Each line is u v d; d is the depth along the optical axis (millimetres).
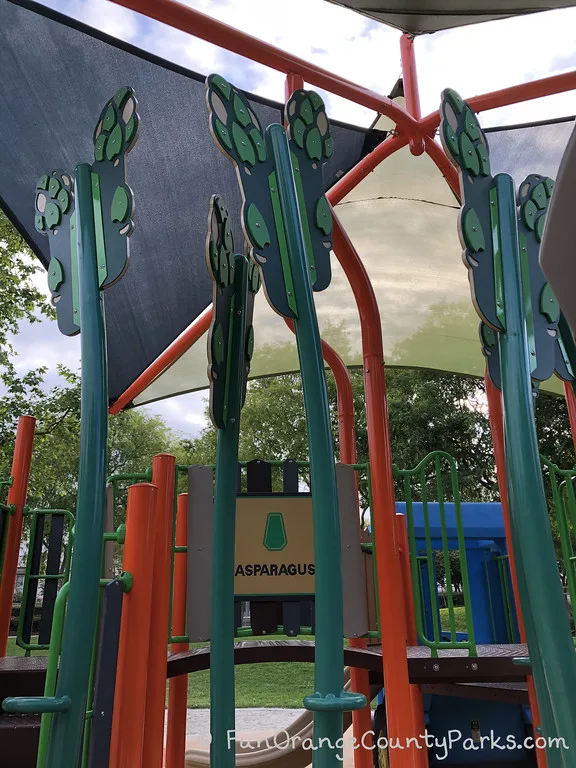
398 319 6645
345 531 3861
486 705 4648
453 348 6730
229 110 2045
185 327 5746
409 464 14383
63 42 4141
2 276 14062
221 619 2219
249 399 17953
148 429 26375
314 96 2299
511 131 5238
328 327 6715
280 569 3672
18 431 4566
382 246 6113
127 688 2395
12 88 4148
